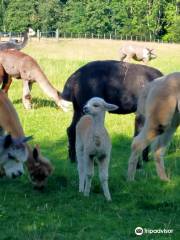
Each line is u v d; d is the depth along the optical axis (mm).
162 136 6184
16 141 5539
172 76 6137
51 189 5902
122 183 5945
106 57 22047
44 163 5840
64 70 12984
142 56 18516
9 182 6051
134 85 6926
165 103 6016
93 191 5824
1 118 5988
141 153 6379
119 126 8164
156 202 5555
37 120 8484
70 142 6750
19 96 10172
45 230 4977
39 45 31562
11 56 9266
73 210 5367
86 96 6871
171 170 6426
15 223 5109
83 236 4891
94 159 5738
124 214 5332
